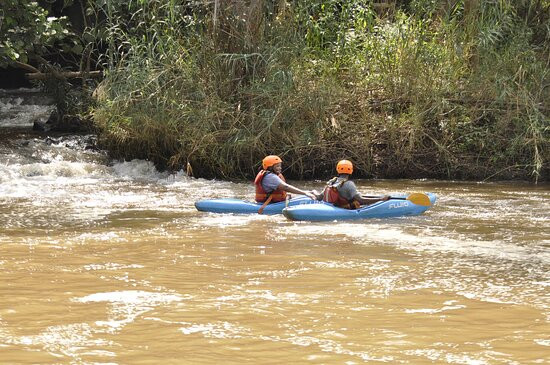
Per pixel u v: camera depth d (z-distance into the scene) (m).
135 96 19.12
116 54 20.23
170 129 18.61
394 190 16.42
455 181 18.25
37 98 29.92
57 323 6.65
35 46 23.78
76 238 10.83
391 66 19.53
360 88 19.47
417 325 6.64
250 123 18.31
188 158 18.47
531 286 8.08
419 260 9.37
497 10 19.56
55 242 10.52
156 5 20.34
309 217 12.37
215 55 18.73
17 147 20.88
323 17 20.12
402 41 19.53
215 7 18.44
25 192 15.77
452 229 11.62
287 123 18.36
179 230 11.52
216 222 12.27
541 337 6.33
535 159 17.61
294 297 7.57
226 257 9.52
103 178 18.20
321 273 8.64
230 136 18.25
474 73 19.19
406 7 22.42
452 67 19.48
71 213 13.18
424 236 11.03
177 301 7.40
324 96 18.55
